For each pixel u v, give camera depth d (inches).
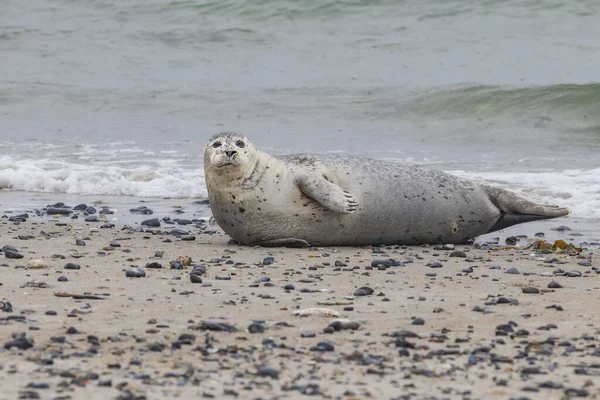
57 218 1791.3
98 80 4035.4
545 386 680.4
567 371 724.7
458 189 1520.7
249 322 893.8
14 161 2482.8
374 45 4463.6
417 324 895.7
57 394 641.6
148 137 2962.6
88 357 750.5
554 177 2153.1
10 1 5438.0
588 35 4392.2
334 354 771.4
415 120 3208.7
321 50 4446.4
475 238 1584.6
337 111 3344.0
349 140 2898.6
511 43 4357.8
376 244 1501.0
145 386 668.1
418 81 3762.3
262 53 4451.3
